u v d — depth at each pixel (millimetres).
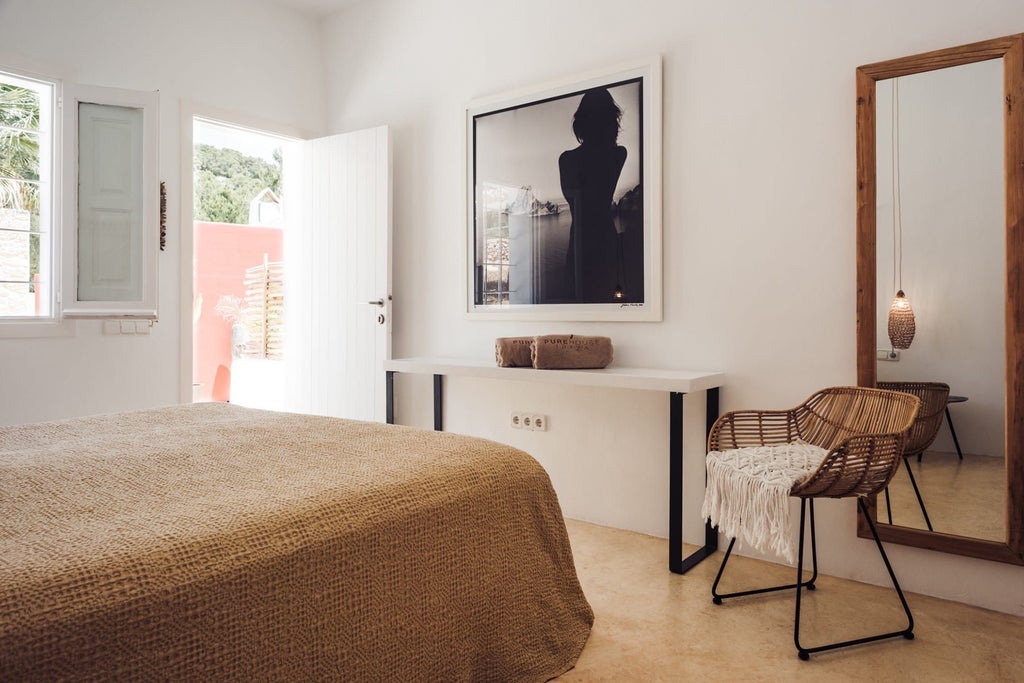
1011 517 2164
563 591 1848
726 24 2746
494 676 1608
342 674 1252
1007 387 2160
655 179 2914
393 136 3951
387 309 3814
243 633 1099
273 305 7020
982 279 2209
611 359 2916
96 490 1351
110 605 950
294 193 4430
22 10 3072
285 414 2297
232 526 1159
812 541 2416
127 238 3373
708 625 2117
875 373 2402
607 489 3127
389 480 1454
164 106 3561
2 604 879
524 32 3361
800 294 2598
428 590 1436
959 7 2258
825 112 2531
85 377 3293
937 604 2283
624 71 2994
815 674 1825
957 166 2244
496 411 3520
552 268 3254
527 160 3328
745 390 2727
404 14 3879
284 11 4105
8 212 3283
